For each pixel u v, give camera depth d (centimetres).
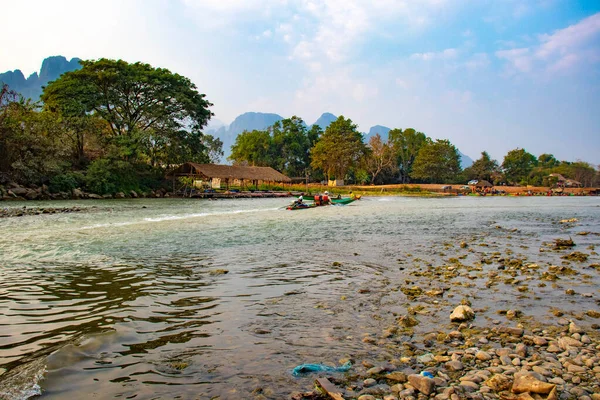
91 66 5216
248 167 7112
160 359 415
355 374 386
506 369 396
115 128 5981
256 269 901
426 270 898
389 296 680
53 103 4888
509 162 13212
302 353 435
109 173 4672
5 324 521
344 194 7112
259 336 487
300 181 11388
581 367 396
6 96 3797
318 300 653
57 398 330
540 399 326
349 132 9994
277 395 342
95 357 417
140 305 615
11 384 351
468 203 4828
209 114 6419
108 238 1420
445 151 12006
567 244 1245
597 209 3519
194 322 537
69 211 2641
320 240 1409
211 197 5591
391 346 459
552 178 12069
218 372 386
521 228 1847
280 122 11938
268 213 2817
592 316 572
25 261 980
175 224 1959
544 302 645
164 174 6031
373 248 1229
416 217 2505
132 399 331
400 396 340
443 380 371
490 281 779
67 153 4431
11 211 2366
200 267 919
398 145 12850
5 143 3738
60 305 610
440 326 532
